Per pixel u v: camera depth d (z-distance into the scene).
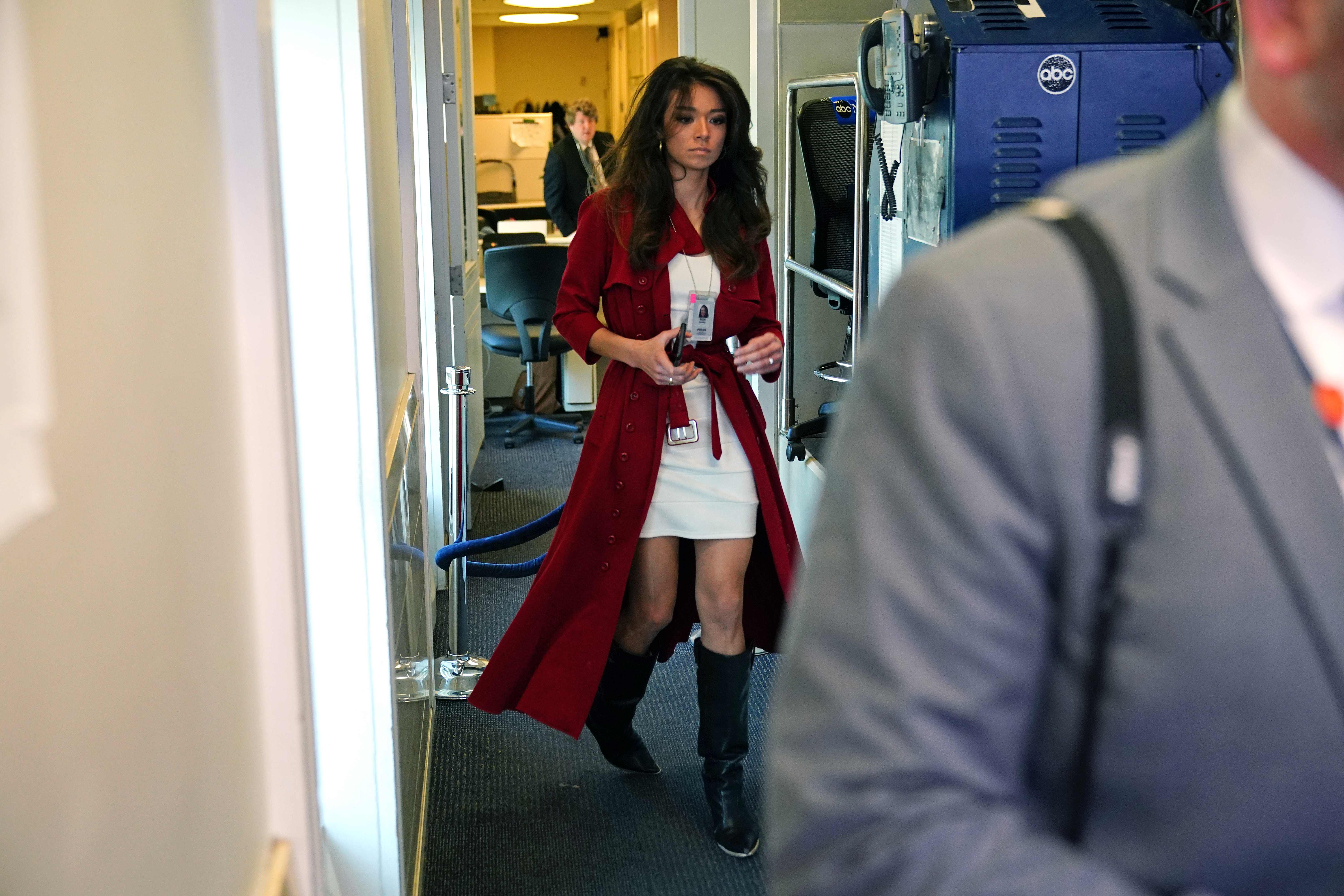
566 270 2.74
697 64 2.55
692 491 2.65
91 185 0.70
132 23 0.80
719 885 2.59
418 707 2.78
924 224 2.57
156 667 0.82
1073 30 2.35
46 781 0.61
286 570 1.19
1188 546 0.57
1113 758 0.60
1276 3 0.58
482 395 6.59
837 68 3.87
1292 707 0.56
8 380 0.56
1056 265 0.61
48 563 0.62
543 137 9.62
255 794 1.16
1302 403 0.58
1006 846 0.57
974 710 0.59
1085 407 0.58
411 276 3.49
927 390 0.60
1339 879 0.58
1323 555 0.56
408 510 2.63
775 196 3.95
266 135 1.12
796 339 4.05
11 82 0.56
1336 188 0.59
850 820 0.59
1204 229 0.61
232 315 1.11
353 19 1.83
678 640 2.94
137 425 0.78
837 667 0.61
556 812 2.91
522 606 2.71
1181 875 0.59
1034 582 0.59
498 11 11.45
